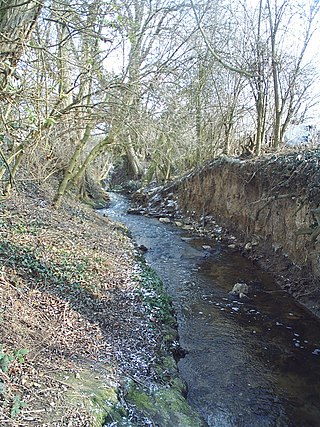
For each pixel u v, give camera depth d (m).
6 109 4.62
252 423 4.25
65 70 6.11
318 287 7.32
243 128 18.53
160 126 10.20
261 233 10.62
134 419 3.52
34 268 5.72
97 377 3.87
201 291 8.02
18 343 3.78
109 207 19.06
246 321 6.71
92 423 3.13
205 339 6.03
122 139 11.75
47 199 10.60
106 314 5.52
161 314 6.30
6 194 8.17
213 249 11.41
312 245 7.78
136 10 8.30
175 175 21.92
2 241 6.11
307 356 5.66
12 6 3.05
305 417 4.39
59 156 12.52
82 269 6.60
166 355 5.14
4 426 2.73
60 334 4.43
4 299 4.42
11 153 6.08
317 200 7.80
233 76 15.76
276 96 12.56
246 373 5.18
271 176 10.29
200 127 16.73
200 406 4.47
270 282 8.62
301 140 13.98
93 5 4.34
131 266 8.20
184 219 15.69
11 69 3.46
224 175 13.83
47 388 3.35
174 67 8.16
